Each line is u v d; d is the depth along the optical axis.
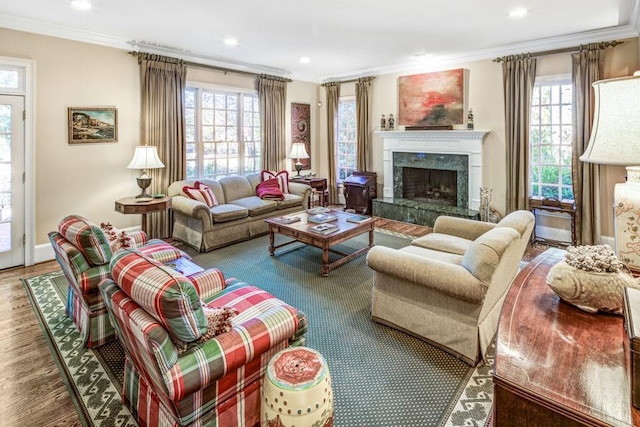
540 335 1.16
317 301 3.25
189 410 1.49
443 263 2.43
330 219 4.45
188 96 5.60
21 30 3.92
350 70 6.73
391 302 2.74
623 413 0.85
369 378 2.21
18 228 4.11
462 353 2.36
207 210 4.60
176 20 3.94
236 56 5.59
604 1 3.48
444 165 6.00
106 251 2.49
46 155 4.22
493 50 5.23
